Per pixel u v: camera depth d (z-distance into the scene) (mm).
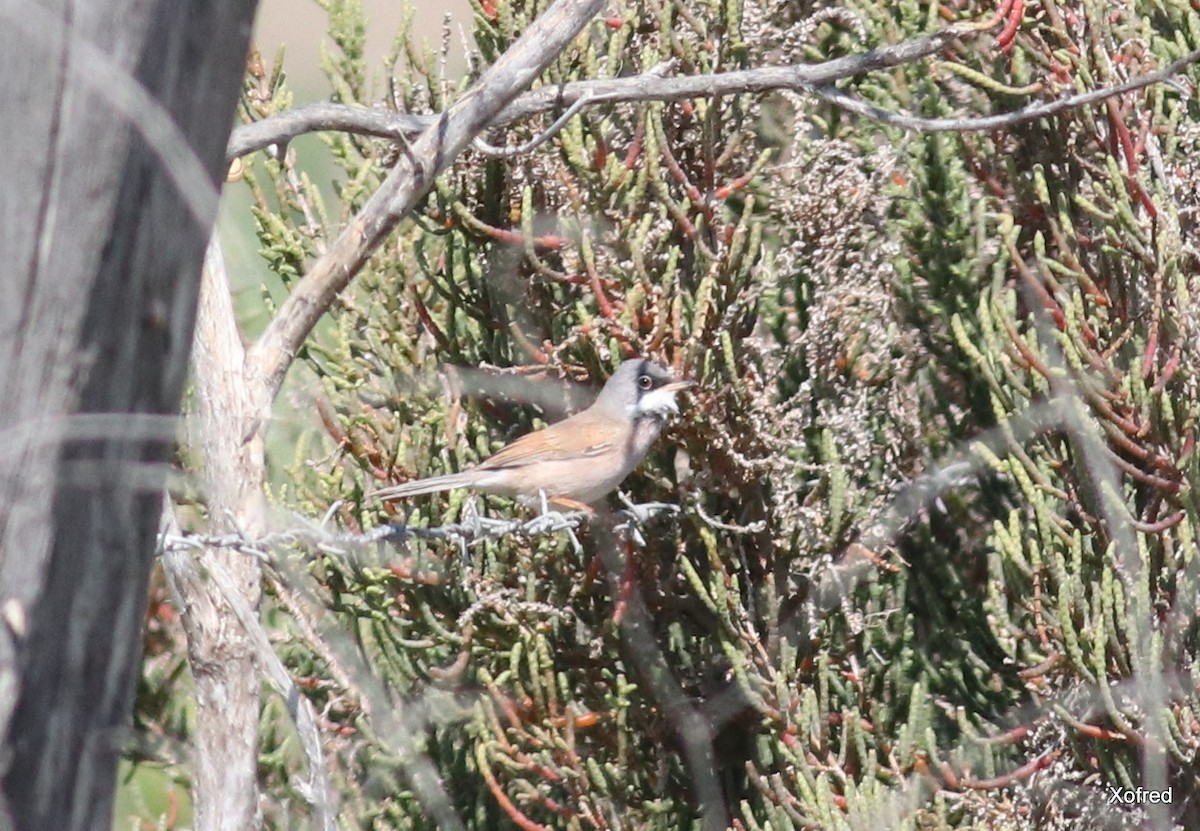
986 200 11594
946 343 11641
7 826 4258
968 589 11641
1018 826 9617
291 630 11453
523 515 10703
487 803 11742
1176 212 9727
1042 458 10008
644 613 11023
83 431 4234
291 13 20688
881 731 10453
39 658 4270
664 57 10148
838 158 10727
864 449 10539
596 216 10273
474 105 8164
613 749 11047
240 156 8859
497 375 11055
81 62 4098
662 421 9953
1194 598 9477
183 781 12086
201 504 10102
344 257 8305
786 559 10594
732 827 10797
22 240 4133
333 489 10578
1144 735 9312
